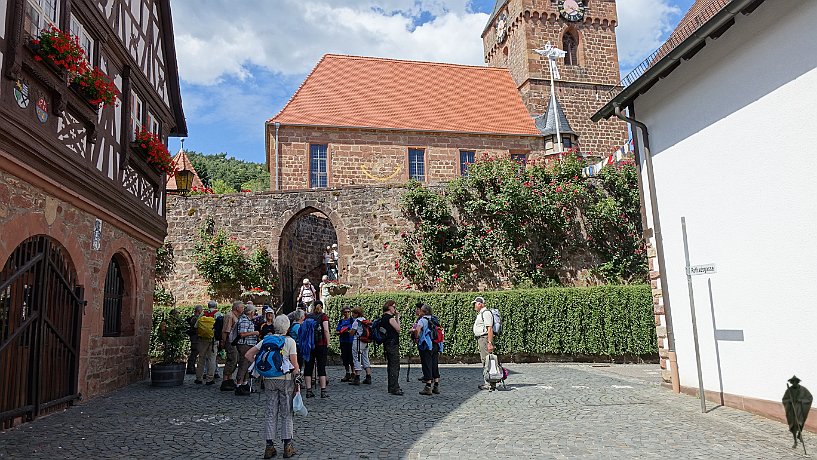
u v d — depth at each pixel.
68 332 8.92
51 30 7.54
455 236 19.61
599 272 19.45
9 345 7.36
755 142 7.97
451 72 30.62
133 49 11.41
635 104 11.15
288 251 22.83
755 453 5.89
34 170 7.38
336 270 24.25
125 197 10.89
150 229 12.74
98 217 9.92
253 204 20.36
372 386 11.25
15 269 7.38
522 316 16.34
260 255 19.89
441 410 8.47
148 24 12.47
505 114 28.61
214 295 19.78
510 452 5.95
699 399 9.20
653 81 10.08
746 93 8.13
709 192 8.97
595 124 33.12
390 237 19.86
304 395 9.85
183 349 16.58
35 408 7.82
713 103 8.86
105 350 10.43
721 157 8.68
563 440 6.47
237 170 69.19
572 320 16.11
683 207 9.69
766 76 7.74
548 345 16.14
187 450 6.16
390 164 25.16
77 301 9.09
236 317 10.66
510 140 26.91
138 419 7.88
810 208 7.04
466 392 10.28
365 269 19.77
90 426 7.41
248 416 8.09
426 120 26.48
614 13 34.53
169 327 11.95
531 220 19.55
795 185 7.27
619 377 12.36
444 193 19.97
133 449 6.20
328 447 6.26
